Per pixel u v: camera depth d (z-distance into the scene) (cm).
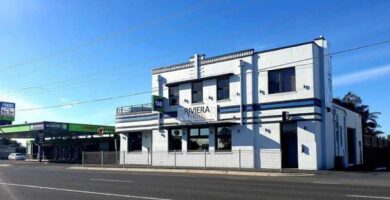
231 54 3312
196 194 1449
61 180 2089
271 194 1430
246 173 2616
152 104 3638
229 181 1997
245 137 3177
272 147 3042
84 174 2614
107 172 2906
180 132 3591
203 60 3469
